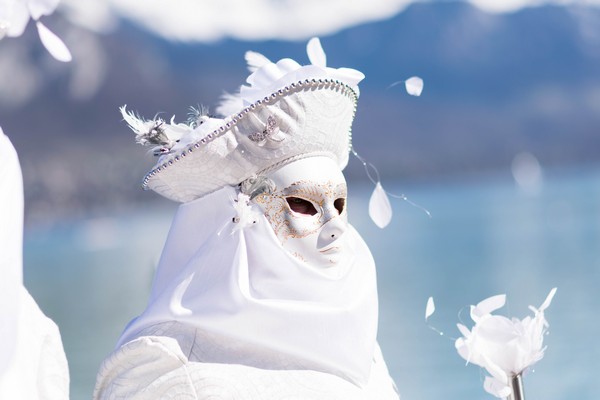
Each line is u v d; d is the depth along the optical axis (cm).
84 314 1973
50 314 2019
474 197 8631
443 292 2003
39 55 12756
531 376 1186
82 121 12825
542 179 13662
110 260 3772
